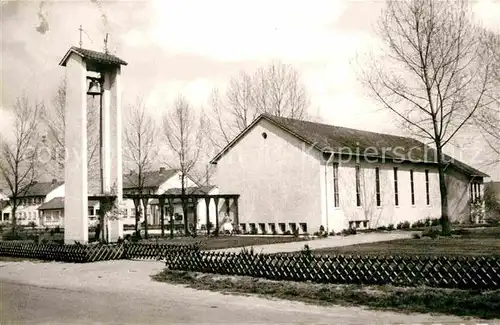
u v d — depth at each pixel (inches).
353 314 412.2
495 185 2222.0
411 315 402.6
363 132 1876.2
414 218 1807.3
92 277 666.8
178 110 1868.8
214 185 2615.7
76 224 997.8
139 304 467.8
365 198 1571.1
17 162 1524.4
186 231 1486.2
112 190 1077.1
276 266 579.2
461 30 1201.4
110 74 1088.8
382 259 515.5
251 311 429.4
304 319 396.5
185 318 405.1
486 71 1138.7
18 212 3467.0
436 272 486.6
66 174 1021.2
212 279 597.0
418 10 1236.5
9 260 941.2
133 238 1300.4
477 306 413.7
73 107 1018.7
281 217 1461.6
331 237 1282.0
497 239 1032.2
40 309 453.7
